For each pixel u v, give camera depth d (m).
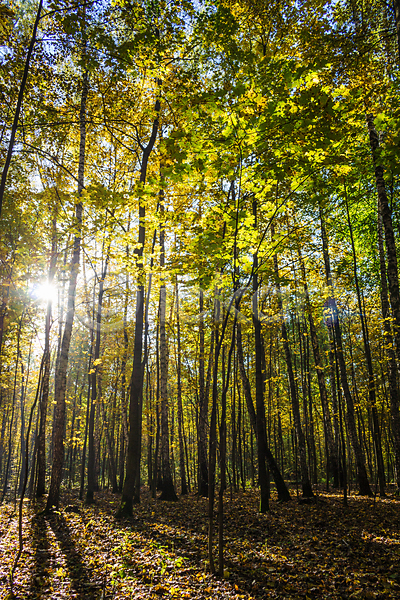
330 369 11.96
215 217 5.21
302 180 4.59
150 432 13.52
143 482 32.53
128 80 7.85
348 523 7.10
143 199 5.57
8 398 23.36
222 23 4.56
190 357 16.81
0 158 5.95
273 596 3.99
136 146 10.52
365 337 9.30
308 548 5.66
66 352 9.39
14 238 6.00
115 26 5.22
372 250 14.30
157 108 7.87
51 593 3.98
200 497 13.33
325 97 3.58
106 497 14.66
